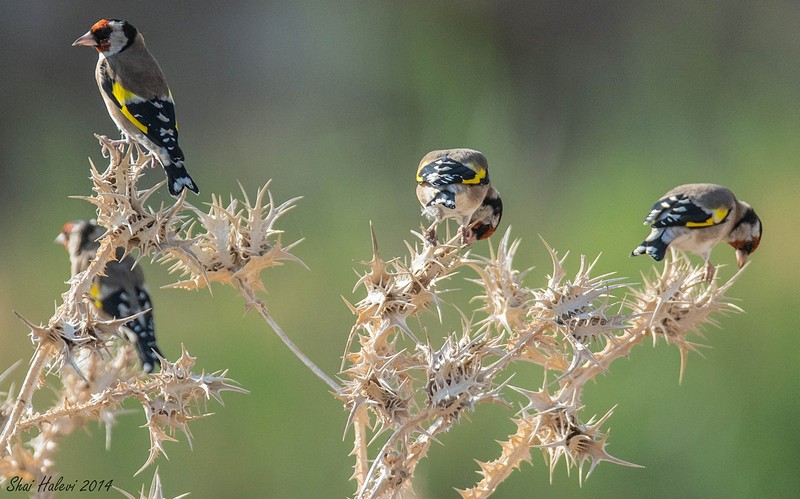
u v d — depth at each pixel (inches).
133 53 395.5
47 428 237.0
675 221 391.2
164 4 1021.8
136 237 226.2
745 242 430.3
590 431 227.1
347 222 697.6
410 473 221.0
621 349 249.9
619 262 581.6
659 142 842.2
